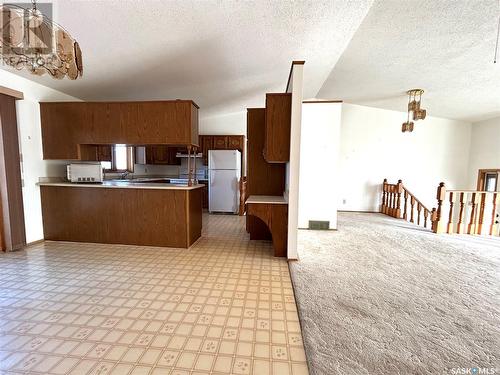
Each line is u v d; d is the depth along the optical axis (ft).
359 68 13.66
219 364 4.62
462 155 20.42
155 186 11.18
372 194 21.71
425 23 8.95
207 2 6.87
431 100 16.70
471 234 14.10
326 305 6.52
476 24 8.61
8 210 10.15
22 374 4.31
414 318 5.97
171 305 6.56
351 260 9.85
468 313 6.19
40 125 11.46
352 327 5.62
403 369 4.44
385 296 7.00
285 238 10.20
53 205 11.75
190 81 12.61
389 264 9.44
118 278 8.10
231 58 10.62
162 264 9.34
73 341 5.15
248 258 10.06
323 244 12.04
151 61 9.91
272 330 5.60
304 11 7.86
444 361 4.62
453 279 8.13
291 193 9.55
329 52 11.23
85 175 11.95
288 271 8.83
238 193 19.62
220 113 21.09
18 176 10.46
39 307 6.39
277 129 9.69
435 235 13.82
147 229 11.39
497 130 17.75
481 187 19.06
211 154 19.47
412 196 17.54
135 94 13.69
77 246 11.28
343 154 21.79
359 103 20.86
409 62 12.14
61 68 5.96
